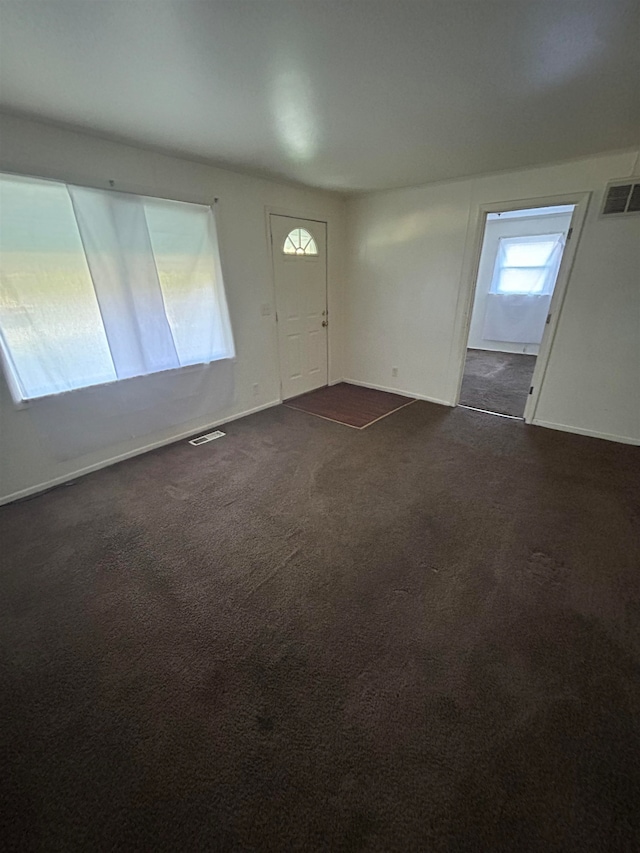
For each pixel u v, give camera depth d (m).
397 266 4.17
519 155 2.76
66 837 0.97
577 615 1.58
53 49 1.45
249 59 1.54
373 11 1.26
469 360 6.26
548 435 3.35
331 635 1.51
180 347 3.14
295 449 3.16
